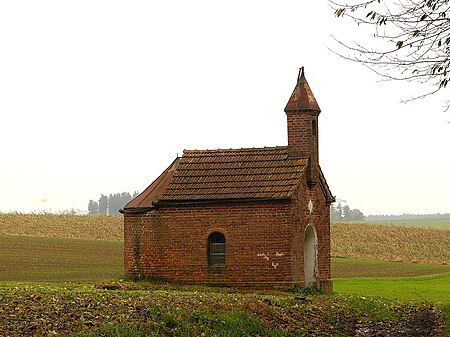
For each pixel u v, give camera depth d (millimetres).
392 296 38969
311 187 39969
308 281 40500
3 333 18875
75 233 96188
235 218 38156
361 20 15680
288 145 39906
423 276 60375
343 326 26906
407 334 25422
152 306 23984
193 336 21625
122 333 20359
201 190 39031
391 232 105250
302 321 26438
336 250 94000
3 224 96375
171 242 39125
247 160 40312
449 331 25344
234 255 38094
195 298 27109
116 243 80875
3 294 24109
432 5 15477
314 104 39969
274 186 38062
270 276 37500
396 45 15781
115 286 34750
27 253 66938
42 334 19188
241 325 23344
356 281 53625
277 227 37500
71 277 51531
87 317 21609
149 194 40250
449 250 98312
